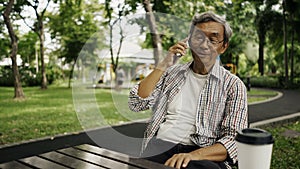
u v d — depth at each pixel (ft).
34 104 36.52
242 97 7.72
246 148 4.88
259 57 82.94
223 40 7.62
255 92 55.47
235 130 7.43
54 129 22.40
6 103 37.45
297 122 25.98
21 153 16.75
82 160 6.37
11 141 19.13
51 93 51.57
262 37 77.30
